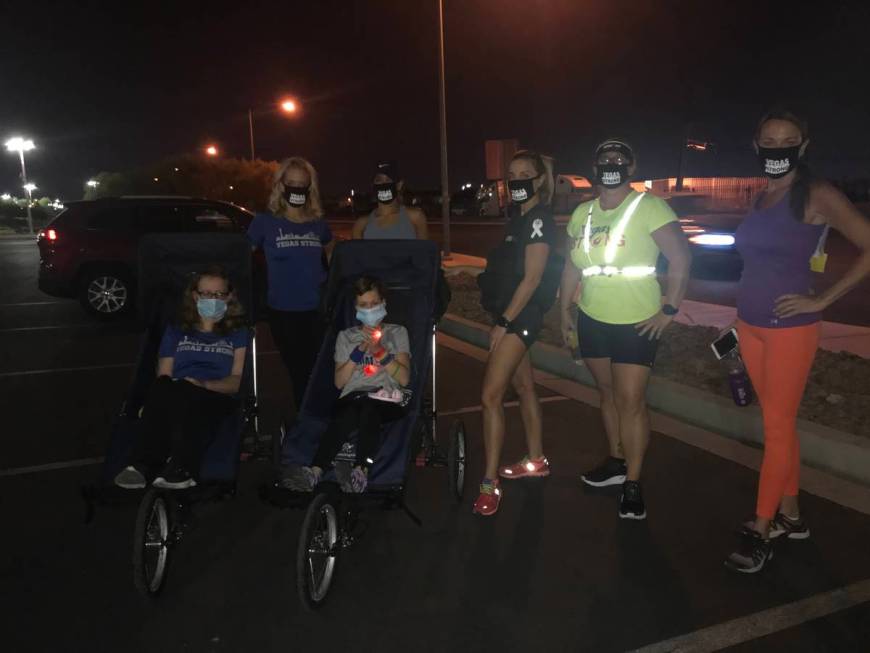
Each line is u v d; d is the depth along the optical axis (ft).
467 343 32.89
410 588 13.05
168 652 11.34
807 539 14.26
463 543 14.67
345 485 12.95
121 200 42.09
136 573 12.12
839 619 11.80
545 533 14.99
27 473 18.72
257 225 18.58
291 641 11.57
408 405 15.30
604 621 11.90
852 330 30.55
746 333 13.52
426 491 17.38
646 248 14.26
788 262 12.72
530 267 14.78
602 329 15.10
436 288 16.53
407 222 20.86
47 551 14.58
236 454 14.21
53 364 30.73
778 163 12.48
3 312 45.62
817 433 17.46
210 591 13.08
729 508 15.83
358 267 16.80
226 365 15.80
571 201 112.98
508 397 24.40
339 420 13.79
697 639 11.37
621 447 17.04
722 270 48.08
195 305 15.67
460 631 11.75
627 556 13.96
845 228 12.12
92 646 11.50
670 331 28.81
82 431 21.98
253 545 14.83
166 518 13.00
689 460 18.33
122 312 41.88
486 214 149.07
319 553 12.66
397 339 15.31
